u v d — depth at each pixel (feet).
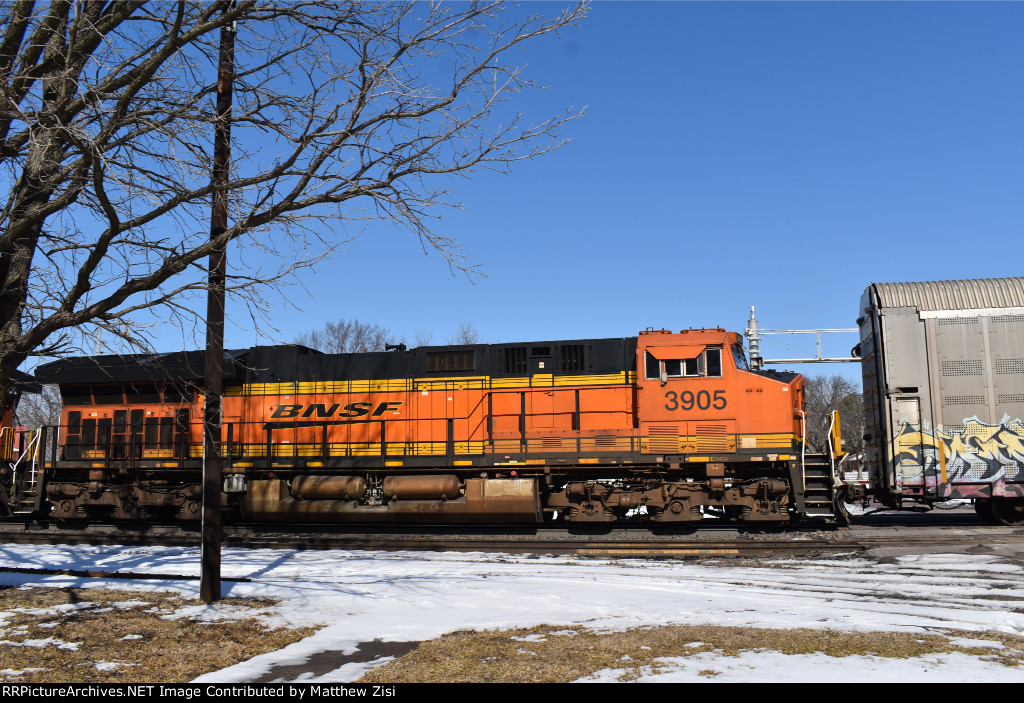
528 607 30.32
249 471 55.26
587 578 37.40
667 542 46.03
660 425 50.11
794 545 44.62
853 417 180.75
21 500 58.85
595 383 52.37
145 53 28.30
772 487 48.91
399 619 28.40
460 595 32.89
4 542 52.54
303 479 53.88
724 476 50.08
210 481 31.45
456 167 28.37
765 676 19.74
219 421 31.81
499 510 51.29
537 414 52.54
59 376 57.93
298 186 27.45
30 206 29.43
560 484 52.95
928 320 52.95
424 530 53.47
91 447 58.44
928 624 25.81
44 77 25.05
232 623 27.53
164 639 25.30
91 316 26.63
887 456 52.75
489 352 53.98
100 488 57.00
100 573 36.91
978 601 30.48
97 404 59.11
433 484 51.55
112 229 26.09
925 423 52.08
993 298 52.54
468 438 52.85
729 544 45.14
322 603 31.14
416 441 53.47
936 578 35.76
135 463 56.59
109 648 24.20
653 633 25.00
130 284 27.30
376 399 54.60
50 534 53.57
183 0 25.49
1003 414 51.16
